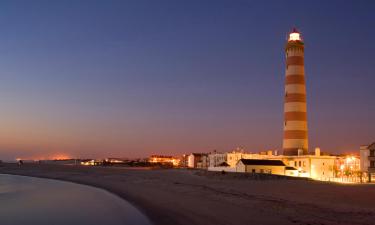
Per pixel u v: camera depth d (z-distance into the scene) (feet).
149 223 112.57
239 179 286.66
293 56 346.95
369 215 108.06
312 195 165.37
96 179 342.44
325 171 339.36
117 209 144.25
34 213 144.36
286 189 198.80
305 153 343.05
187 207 133.49
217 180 279.90
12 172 537.24
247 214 113.19
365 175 309.22
